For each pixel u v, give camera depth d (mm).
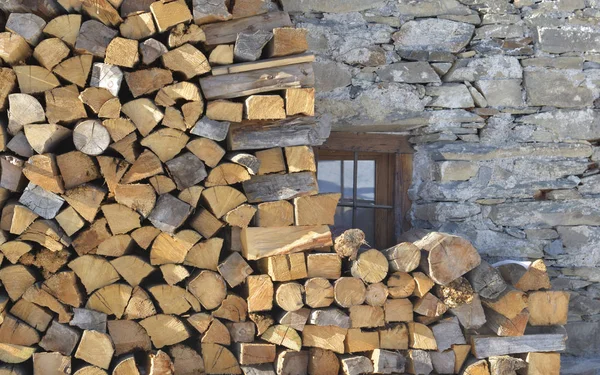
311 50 3543
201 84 2855
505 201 3809
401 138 3896
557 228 3844
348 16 3596
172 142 2826
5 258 2834
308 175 2992
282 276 2947
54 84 2756
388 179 3982
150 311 2914
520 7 3768
